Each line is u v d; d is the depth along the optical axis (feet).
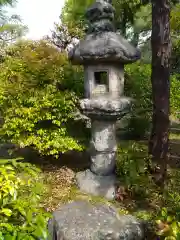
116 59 8.82
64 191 9.93
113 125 9.98
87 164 12.80
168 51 8.88
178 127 22.38
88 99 9.39
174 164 12.71
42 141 11.30
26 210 3.81
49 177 11.09
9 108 11.18
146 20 22.31
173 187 8.45
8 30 20.72
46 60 11.52
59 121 11.07
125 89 15.72
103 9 9.44
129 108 9.52
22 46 13.46
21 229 3.41
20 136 11.38
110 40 8.86
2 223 3.39
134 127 17.53
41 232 3.46
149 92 16.20
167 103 9.16
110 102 8.95
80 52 9.00
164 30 8.71
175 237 4.55
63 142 11.21
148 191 8.79
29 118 11.00
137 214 8.04
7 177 3.99
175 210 5.64
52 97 10.92
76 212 8.31
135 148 11.07
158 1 8.66
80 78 12.44
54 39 20.48
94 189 9.75
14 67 11.57
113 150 10.08
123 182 9.57
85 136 12.35
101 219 7.89
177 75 20.31
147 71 17.94
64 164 12.89
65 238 7.06
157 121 9.25
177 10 16.28
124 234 7.20
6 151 14.70
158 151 9.27
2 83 11.53
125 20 16.14
